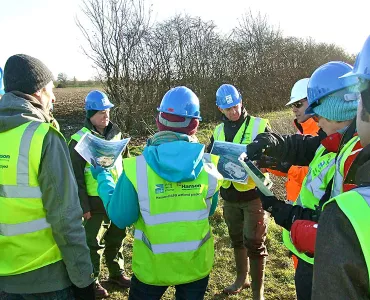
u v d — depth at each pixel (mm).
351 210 1018
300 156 2512
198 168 2271
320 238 1065
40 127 2123
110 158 2713
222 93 3648
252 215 3510
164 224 2256
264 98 17391
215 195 2525
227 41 16500
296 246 1771
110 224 3848
